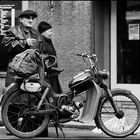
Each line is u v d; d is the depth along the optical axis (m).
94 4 11.41
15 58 7.80
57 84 8.28
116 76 11.83
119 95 7.97
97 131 8.95
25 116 7.72
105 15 11.82
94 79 7.92
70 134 8.59
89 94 7.96
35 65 7.78
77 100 8.35
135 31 11.80
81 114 7.98
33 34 8.31
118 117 7.95
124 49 11.87
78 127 9.46
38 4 11.41
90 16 11.24
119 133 7.94
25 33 8.23
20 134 7.68
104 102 7.90
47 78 8.15
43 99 7.71
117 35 11.83
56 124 7.80
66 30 11.32
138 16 11.75
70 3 11.30
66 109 7.77
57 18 11.35
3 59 11.18
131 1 11.77
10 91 7.67
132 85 11.72
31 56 7.76
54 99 7.89
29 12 8.23
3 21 11.19
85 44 11.23
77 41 11.27
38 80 7.79
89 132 8.95
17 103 7.71
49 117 7.82
